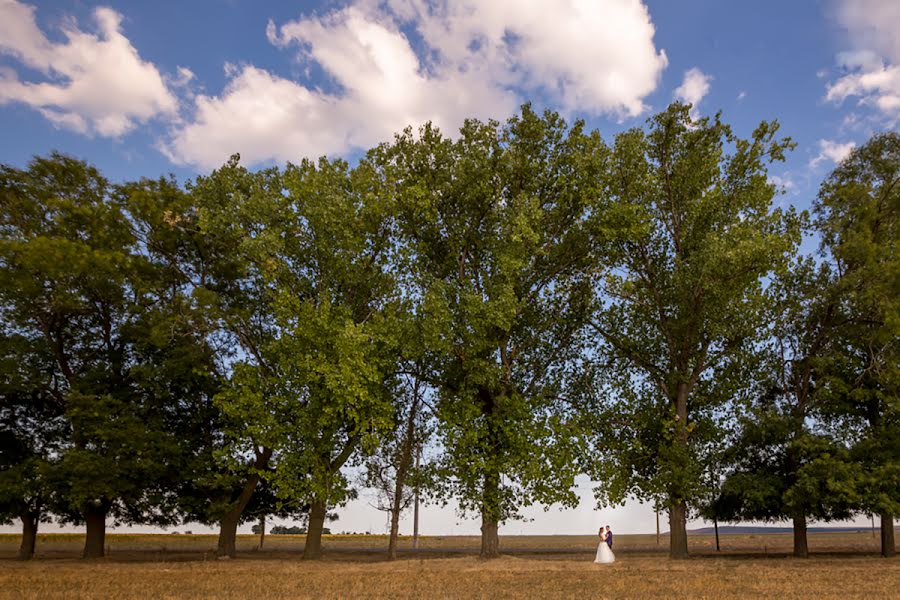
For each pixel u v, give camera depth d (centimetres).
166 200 3703
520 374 3703
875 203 3484
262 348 3509
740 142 3672
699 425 3834
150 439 3359
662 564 3017
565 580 2381
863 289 3438
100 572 2652
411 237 3678
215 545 5884
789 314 3816
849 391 3606
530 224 3294
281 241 3338
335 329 3088
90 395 3306
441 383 3497
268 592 2044
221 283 3888
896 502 3309
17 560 3425
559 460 3197
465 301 3138
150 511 3744
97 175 3662
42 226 3478
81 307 3419
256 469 3325
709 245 3259
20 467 3381
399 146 3588
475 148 3481
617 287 3616
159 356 3703
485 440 3303
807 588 2084
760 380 3866
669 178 3741
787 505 3441
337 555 4091
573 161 3456
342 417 3241
